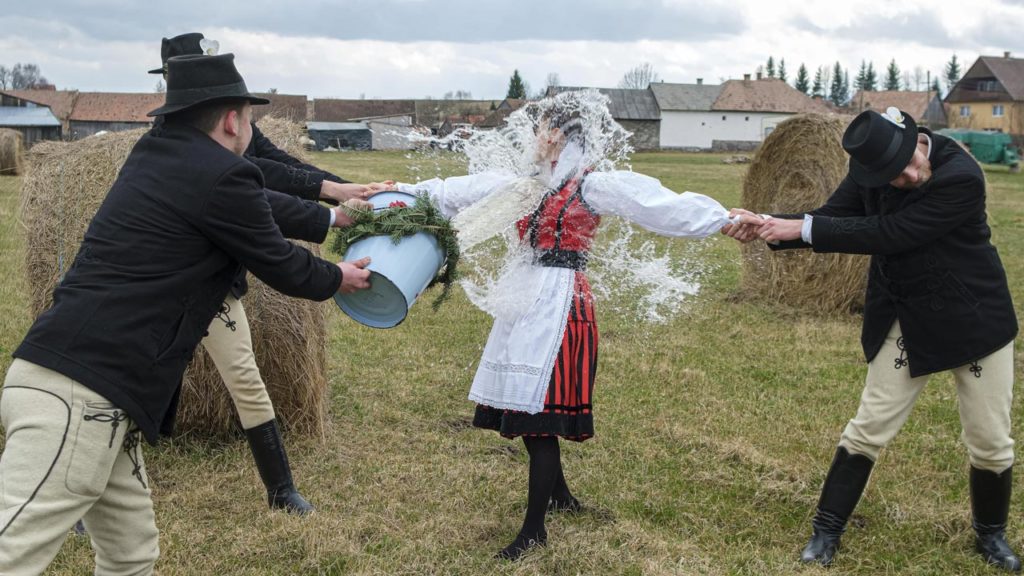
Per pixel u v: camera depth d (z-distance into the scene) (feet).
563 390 11.90
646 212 12.03
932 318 11.64
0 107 162.71
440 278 12.23
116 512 9.41
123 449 9.21
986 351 11.60
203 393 15.69
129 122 184.03
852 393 20.07
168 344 9.05
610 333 24.50
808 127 30.50
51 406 8.47
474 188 12.57
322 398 16.79
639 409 18.57
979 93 230.27
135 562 9.62
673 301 14.19
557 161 12.22
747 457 15.89
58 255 15.90
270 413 13.44
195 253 9.20
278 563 11.88
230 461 15.25
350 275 10.64
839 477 12.53
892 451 16.44
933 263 11.59
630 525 13.17
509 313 12.03
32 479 8.35
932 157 11.71
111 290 8.79
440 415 18.06
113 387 8.64
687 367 21.79
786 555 12.59
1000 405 11.91
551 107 12.16
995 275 11.73
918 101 228.43
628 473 15.30
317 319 16.53
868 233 11.62
